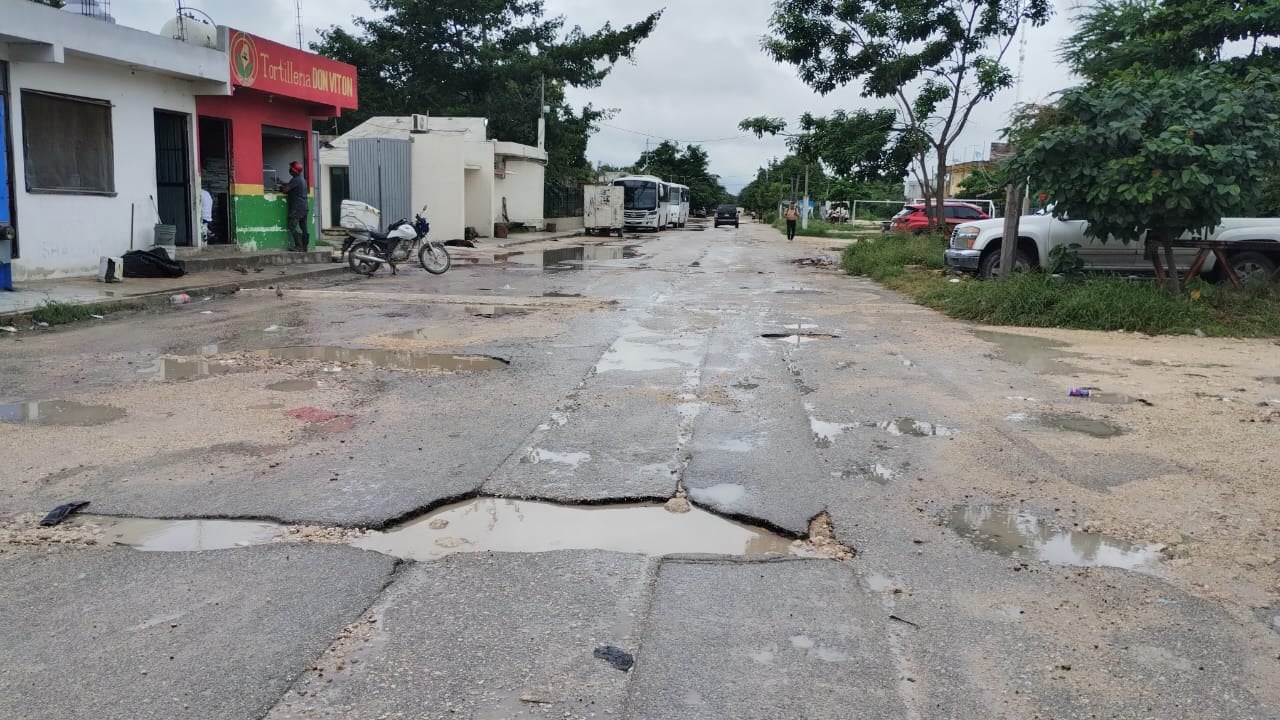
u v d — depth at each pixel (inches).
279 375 312.3
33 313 412.5
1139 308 433.1
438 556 163.5
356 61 1656.0
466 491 195.2
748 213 4643.2
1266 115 441.7
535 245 1167.6
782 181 2947.8
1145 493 198.7
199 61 602.2
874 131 905.5
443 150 1056.2
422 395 284.7
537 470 210.4
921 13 842.2
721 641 133.3
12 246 496.4
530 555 163.6
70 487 195.2
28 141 507.5
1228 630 138.3
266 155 782.5
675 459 220.1
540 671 124.4
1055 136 460.4
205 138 677.9
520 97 1717.5
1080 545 171.0
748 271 789.9
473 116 1652.3
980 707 117.2
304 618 138.7
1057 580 155.5
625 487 199.3
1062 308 444.5
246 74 653.3
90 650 128.8
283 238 739.4
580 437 238.1
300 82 716.7
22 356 341.4
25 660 126.0
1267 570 159.6
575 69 1654.8
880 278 698.8
